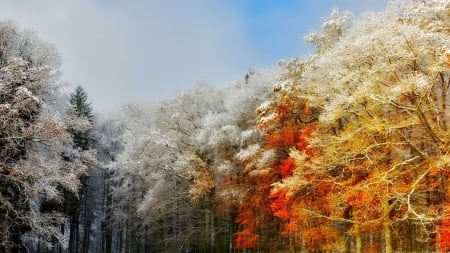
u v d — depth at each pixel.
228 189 32.28
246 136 31.66
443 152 16.73
